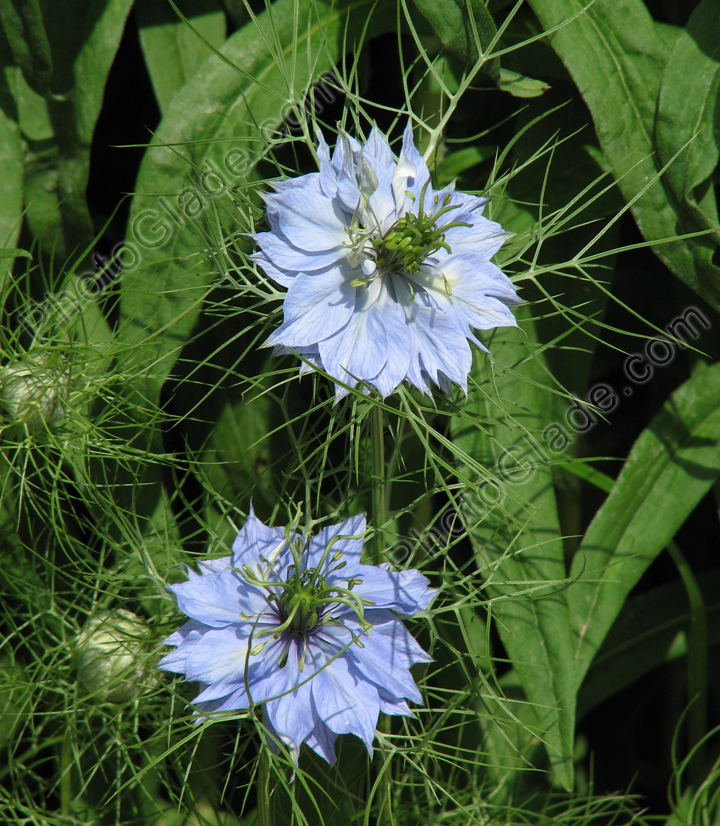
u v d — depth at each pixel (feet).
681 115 1.35
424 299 1.25
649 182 1.33
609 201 1.39
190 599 1.23
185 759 1.41
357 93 1.30
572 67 1.35
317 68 1.37
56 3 1.36
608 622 1.37
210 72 1.35
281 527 1.27
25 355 1.34
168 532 1.36
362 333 1.24
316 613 1.25
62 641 1.41
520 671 1.35
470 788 1.41
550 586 1.36
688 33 1.36
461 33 1.32
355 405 1.26
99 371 1.37
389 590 1.26
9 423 1.35
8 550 1.41
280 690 1.23
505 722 1.33
